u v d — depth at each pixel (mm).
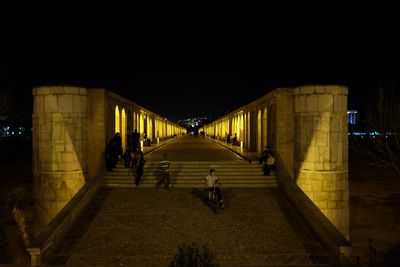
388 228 17516
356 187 27453
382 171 35281
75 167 15852
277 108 17344
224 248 10273
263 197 14609
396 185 28188
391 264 11945
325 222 10852
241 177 16703
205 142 43250
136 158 17172
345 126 15586
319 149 15320
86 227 11727
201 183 16266
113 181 16359
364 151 22797
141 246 10391
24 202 16078
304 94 15656
